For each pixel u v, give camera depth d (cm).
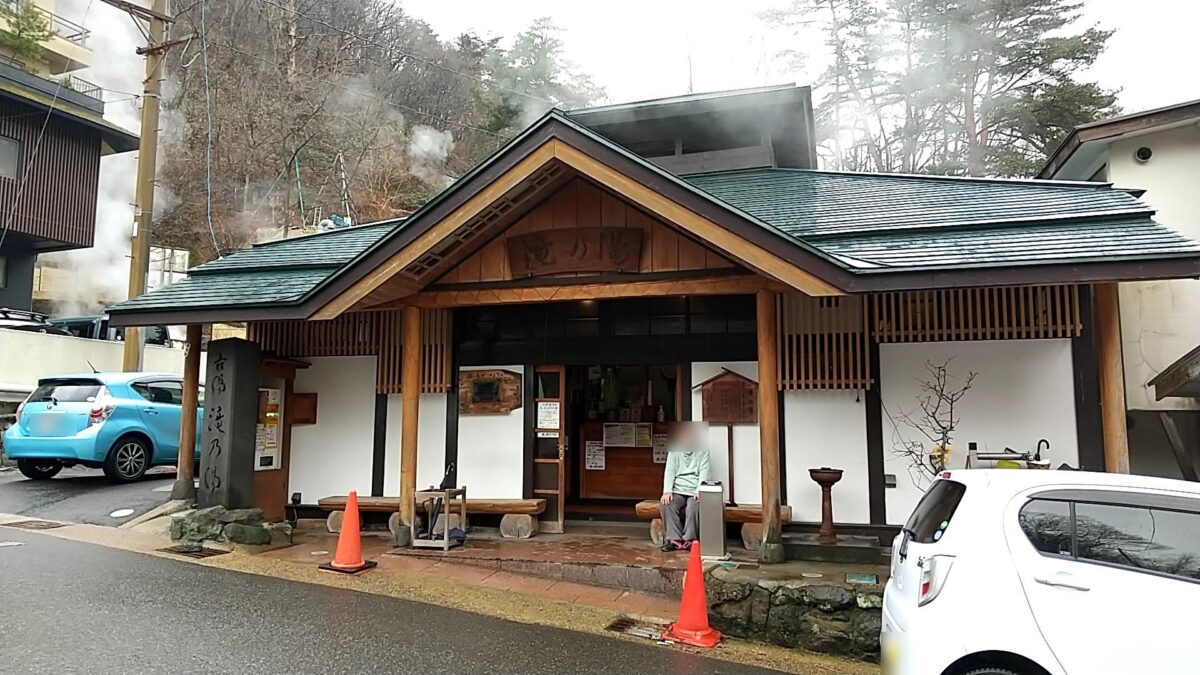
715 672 463
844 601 535
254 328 952
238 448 803
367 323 919
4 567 600
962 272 580
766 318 683
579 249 730
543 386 872
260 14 3192
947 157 2256
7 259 1934
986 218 729
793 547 668
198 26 2727
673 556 708
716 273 699
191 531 738
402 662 439
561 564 684
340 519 849
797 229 765
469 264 776
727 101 1068
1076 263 563
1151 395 791
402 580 644
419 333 795
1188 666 309
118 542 722
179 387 1139
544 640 500
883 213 797
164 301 836
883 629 410
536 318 875
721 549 700
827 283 599
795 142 1217
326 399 927
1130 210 684
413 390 787
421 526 833
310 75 3247
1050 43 2106
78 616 487
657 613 592
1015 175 2070
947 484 403
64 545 693
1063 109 2027
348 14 3541
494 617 548
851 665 512
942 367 730
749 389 785
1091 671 319
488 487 864
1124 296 815
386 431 903
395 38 3719
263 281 891
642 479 978
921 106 2336
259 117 2955
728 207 605
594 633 527
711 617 574
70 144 1947
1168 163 836
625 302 849
